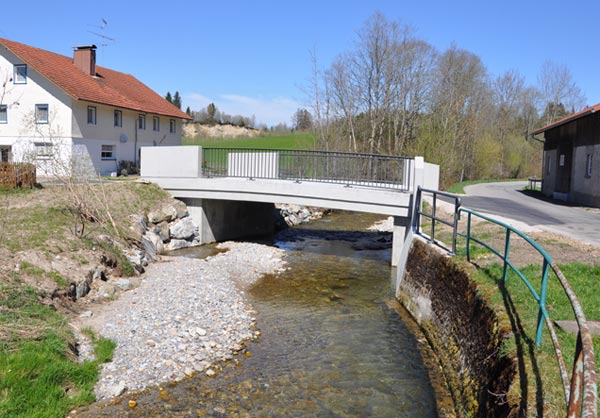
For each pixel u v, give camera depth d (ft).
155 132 127.85
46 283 32.83
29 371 21.52
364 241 70.95
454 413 22.08
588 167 75.41
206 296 38.60
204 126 293.43
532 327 19.45
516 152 182.70
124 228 52.75
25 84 97.96
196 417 21.30
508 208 64.49
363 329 33.60
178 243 61.21
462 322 25.89
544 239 37.93
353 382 25.41
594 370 8.45
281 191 59.82
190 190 65.36
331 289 44.29
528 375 16.10
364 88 133.08
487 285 25.08
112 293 36.96
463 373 23.11
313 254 60.64
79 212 49.62
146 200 62.39
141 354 26.68
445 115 135.54
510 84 198.39
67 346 25.16
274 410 22.34
